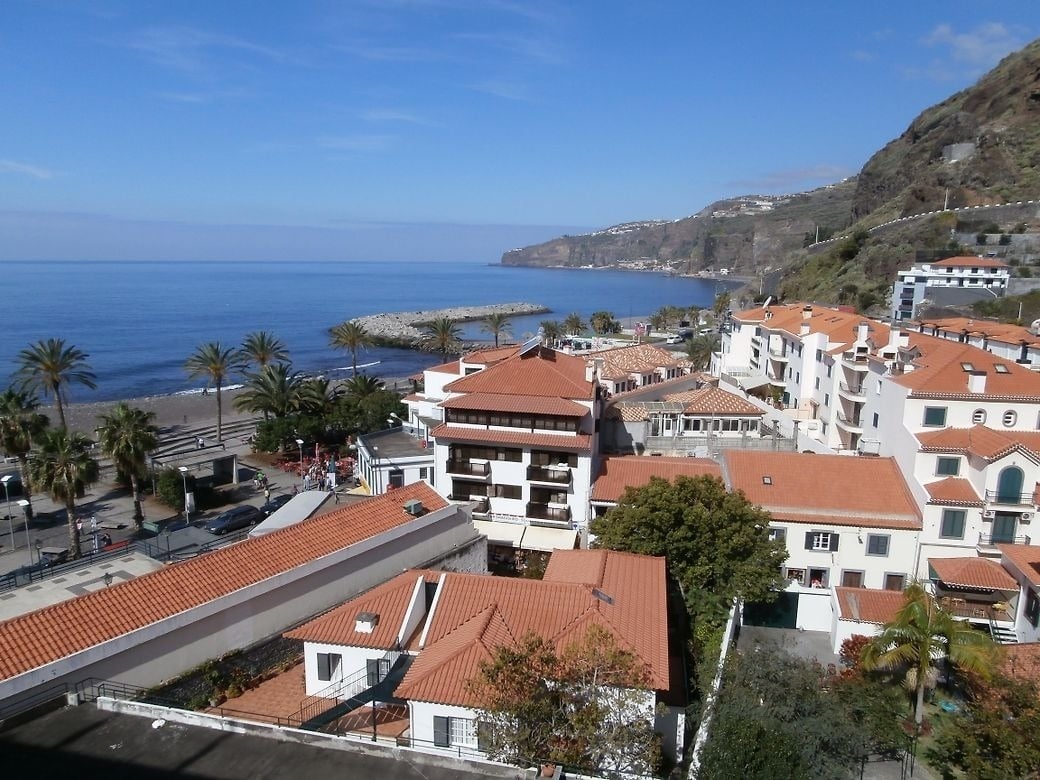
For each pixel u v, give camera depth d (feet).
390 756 68.18
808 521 157.99
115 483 247.70
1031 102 638.12
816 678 103.40
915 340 223.92
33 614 94.99
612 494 177.27
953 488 156.97
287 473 264.11
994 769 85.05
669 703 106.73
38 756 68.03
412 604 109.40
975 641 104.27
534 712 77.56
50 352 259.19
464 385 195.42
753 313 384.47
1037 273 457.27
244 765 66.95
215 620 107.55
